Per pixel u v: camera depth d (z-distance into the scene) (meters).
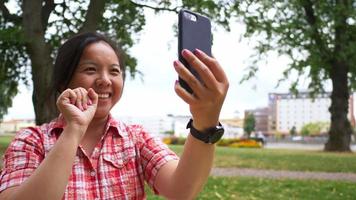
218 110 1.64
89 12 12.83
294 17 25.08
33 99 13.11
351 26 24.72
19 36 12.88
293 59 26.78
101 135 2.00
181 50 1.65
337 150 27.41
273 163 16.47
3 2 14.74
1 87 18.14
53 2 14.94
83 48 1.95
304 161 17.52
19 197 1.54
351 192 9.10
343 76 27.58
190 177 1.81
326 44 25.52
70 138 1.63
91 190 1.88
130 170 1.98
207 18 1.76
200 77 1.56
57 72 2.00
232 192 8.92
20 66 16.28
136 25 15.54
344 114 27.72
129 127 2.10
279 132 102.31
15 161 1.84
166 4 14.51
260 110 109.88
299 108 104.94
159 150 2.03
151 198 7.04
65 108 1.68
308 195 8.68
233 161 17.06
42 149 1.89
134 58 16.67
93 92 1.78
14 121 61.84
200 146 1.75
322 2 24.17
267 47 26.67
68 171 1.59
